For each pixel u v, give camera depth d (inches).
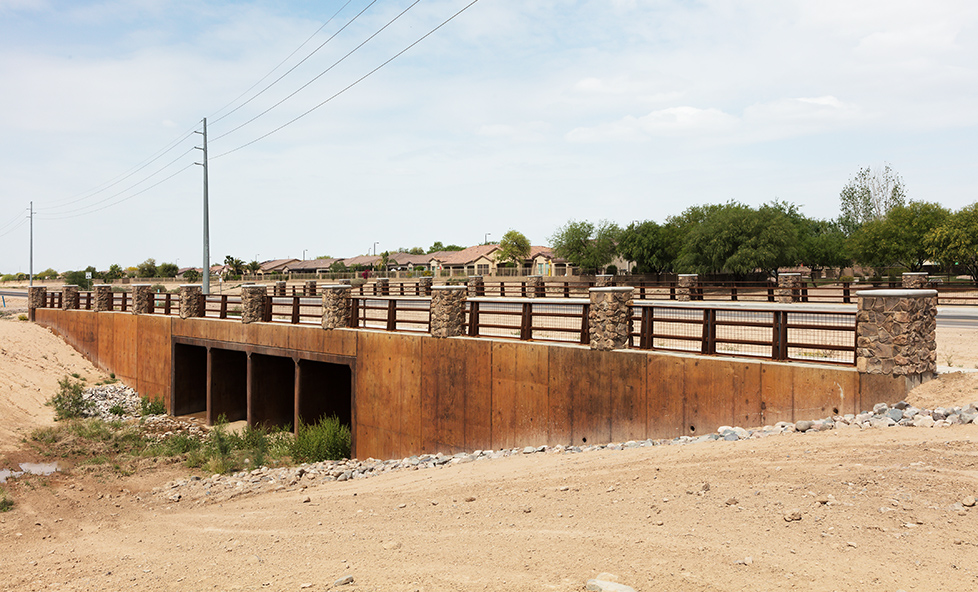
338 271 3779.5
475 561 289.7
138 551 415.8
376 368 833.5
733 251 2123.5
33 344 1440.7
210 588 304.0
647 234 2571.4
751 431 461.4
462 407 721.0
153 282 3912.4
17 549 448.5
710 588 227.1
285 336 984.9
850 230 3255.4
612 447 530.9
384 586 269.3
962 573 220.4
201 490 617.0
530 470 479.2
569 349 616.4
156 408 1226.6
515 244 3693.4
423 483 512.4
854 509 285.1
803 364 476.1
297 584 288.8
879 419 404.5
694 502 328.2
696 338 540.4
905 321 422.0
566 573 258.2
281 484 616.7
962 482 291.9
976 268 1905.8
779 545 260.7
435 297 752.3
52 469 726.5
